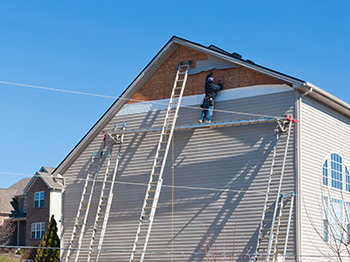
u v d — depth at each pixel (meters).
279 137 25.22
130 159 29.03
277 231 23.92
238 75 26.88
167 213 27.25
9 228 56.31
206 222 26.11
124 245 28.08
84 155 30.59
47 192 52.94
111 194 28.45
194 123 27.53
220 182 26.23
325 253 25.45
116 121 29.98
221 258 25.33
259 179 25.25
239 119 26.41
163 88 28.94
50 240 35.50
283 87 25.50
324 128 27.02
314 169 25.70
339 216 27.30
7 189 62.94
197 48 27.83
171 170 27.66
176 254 26.52
